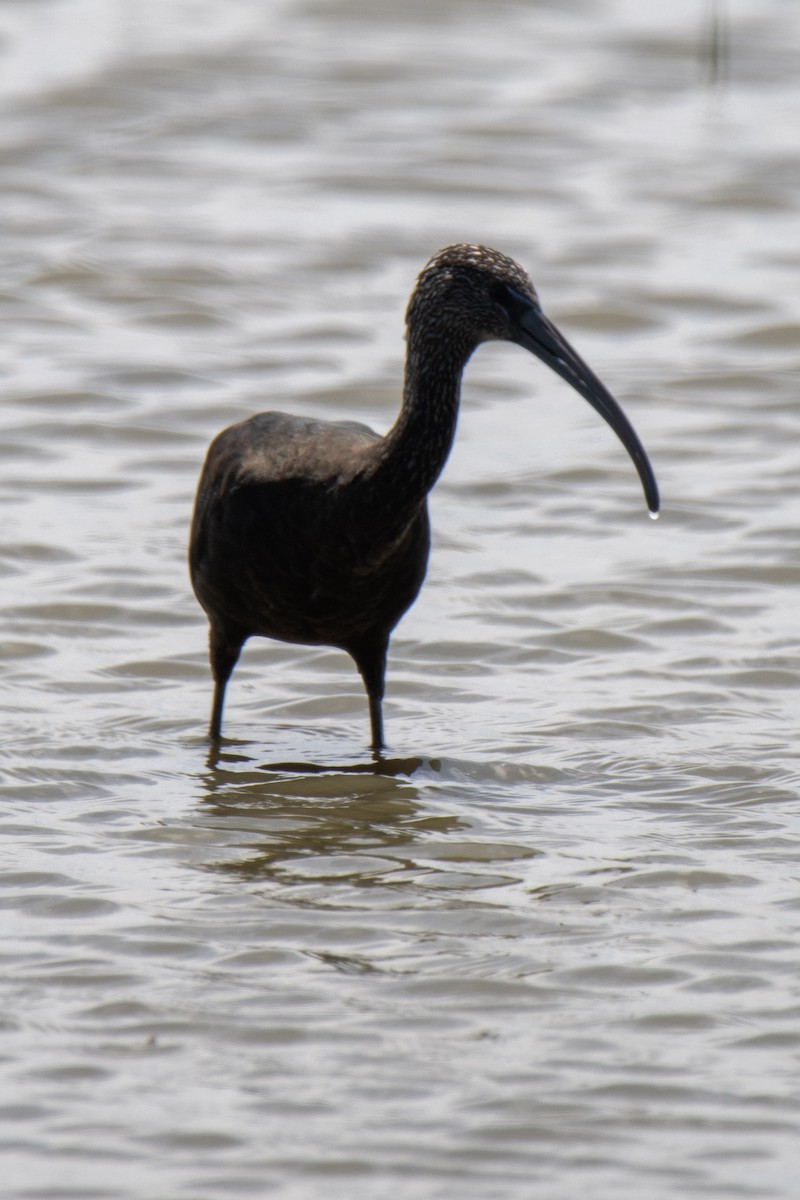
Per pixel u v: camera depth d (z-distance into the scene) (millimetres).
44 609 14453
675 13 37031
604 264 24266
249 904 9719
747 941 9359
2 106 30359
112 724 12422
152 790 11359
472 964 9094
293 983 8891
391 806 11156
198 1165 7453
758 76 33062
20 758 11758
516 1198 7262
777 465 18078
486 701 13023
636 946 9312
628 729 12477
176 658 13688
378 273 24016
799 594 15070
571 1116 7809
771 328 22031
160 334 21797
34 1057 8211
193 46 33938
